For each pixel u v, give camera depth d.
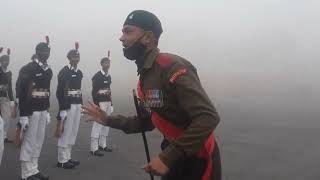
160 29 1.93
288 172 6.04
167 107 1.85
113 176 5.61
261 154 7.28
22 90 4.77
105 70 7.25
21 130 4.81
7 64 7.29
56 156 6.73
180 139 1.73
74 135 6.14
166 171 1.73
